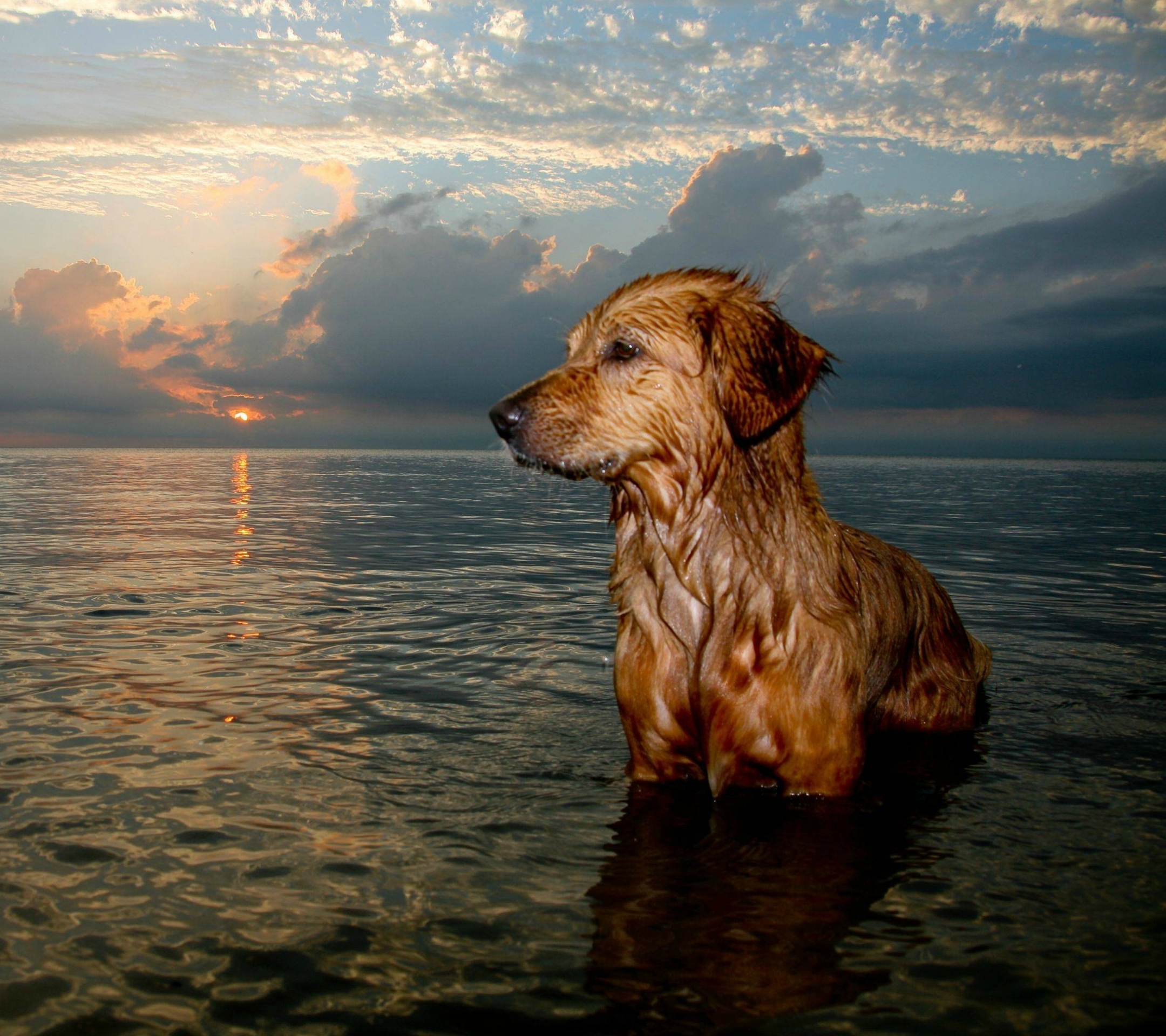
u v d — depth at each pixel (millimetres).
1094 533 3918
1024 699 1361
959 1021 653
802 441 1032
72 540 3252
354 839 893
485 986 684
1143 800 1005
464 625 1798
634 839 905
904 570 1228
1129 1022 651
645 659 1036
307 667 1479
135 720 1207
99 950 721
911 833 924
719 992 679
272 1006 664
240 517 4383
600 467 985
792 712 982
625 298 1009
